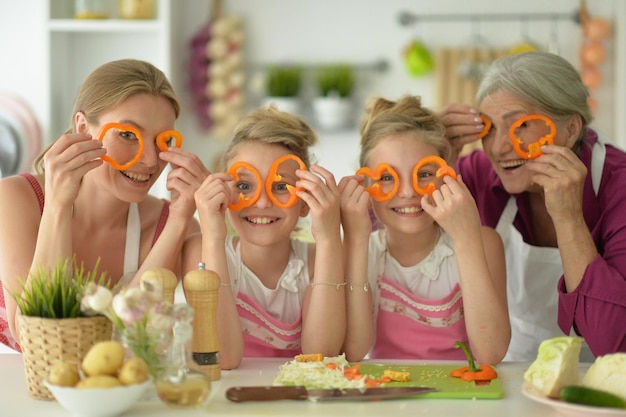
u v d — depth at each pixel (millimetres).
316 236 1558
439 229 1792
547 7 3488
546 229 1987
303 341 1573
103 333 1257
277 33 3605
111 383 1127
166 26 3293
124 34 3451
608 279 1581
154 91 1601
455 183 1562
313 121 3549
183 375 1193
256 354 1653
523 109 1772
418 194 1641
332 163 3625
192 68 3551
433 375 1386
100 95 1578
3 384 1349
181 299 2979
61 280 1253
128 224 1764
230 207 1568
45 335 1228
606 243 1719
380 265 1765
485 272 1561
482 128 1826
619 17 3357
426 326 1705
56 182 1505
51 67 3311
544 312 2010
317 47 3598
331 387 1290
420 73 3467
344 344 1594
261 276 1710
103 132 1533
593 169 1828
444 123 1850
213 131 3568
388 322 1725
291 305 1704
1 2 3355
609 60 3477
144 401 1236
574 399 1139
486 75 1863
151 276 1281
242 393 1242
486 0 3516
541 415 1173
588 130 1967
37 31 3365
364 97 3592
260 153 1617
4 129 3320
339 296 1554
